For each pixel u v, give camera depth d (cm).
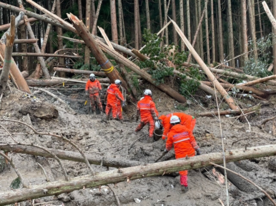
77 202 508
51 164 597
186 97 1220
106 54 1279
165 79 1245
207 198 549
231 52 1839
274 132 900
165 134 633
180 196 548
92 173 464
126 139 752
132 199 536
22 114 792
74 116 894
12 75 951
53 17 1248
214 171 623
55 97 1010
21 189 420
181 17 1684
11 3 1981
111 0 1353
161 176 596
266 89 1343
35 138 660
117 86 948
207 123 937
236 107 1093
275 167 635
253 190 580
